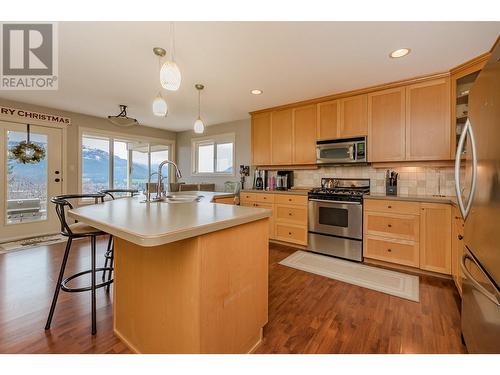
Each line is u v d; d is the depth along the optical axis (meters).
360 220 2.93
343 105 3.29
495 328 1.04
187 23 1.82
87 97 3.59
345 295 2.15
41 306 1.92
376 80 2.85
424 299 2.07
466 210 1.44
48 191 4.18
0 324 1.68
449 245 2.40
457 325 1.71
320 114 3.50
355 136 3.16
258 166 4.48
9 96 3.57
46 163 4.16
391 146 2.94
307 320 1.78
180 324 1.19
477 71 2.34
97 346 1.50
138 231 0.97
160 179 2.24
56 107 4.14
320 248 3.26
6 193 3.76
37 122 4.04
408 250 2.63
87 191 4.91
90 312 1.86
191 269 1.13
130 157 5.86
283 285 2.35
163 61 2.42
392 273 2.62
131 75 2.78
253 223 1.47
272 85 3.04
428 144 2.71
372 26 1.83
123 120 3.62
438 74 2.63
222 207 1.73
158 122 5.23
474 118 1.36
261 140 4.18
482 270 1.18
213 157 5.58
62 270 1.68
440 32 1.89
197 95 3.43
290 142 3.82
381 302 2.03
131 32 1.93
